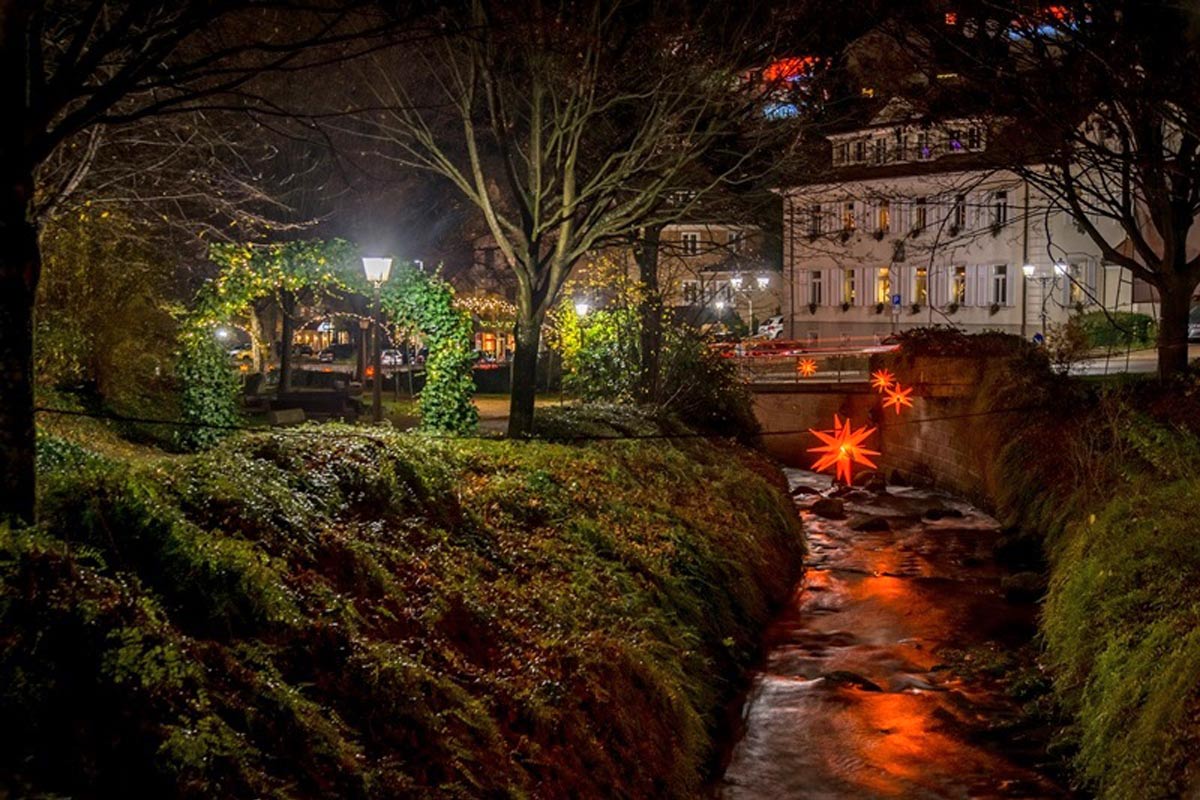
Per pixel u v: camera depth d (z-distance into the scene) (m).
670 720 10.74
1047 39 13.55
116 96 7.21
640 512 16.20
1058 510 19.58
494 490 14.03
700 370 27.86
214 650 6.80
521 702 8.96
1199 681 9.02
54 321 22.08
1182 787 8.38
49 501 7.59
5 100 6.79
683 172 19.53
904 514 26.72
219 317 20.52
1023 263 48.84
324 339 90.12
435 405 20.02
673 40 18.64
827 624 16.80
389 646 8.23
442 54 18.98
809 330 60.16
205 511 8.65
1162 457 14.66
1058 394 24.09
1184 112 12.28
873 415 35.34
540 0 17.31
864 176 46.00
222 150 21.83
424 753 7.45
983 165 17.84
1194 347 44.75
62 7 12.43
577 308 26.92
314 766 6.50
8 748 5.38
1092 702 11.45
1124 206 19.30
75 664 5.95
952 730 12.17
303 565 8.98
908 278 56.41
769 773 11.07
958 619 16.89
